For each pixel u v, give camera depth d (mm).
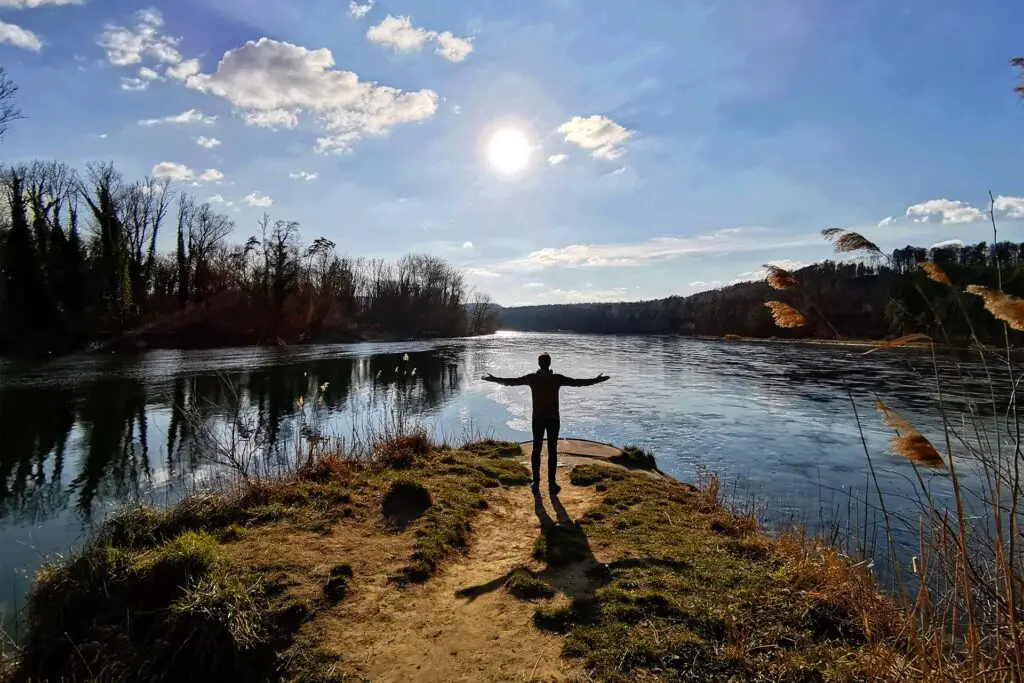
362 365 35344
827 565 4867
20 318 33656
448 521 6555
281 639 4324
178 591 4824
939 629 3594
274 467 11266
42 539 8422
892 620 4086
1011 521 3268
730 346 61844
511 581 5062
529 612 4566
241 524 6395
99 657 4344
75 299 37375
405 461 9398
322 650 4133
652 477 8977
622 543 5883
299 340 53750
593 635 4145
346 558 5582
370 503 7137
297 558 5523
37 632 4777
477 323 106438
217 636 4320
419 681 3787
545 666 3859
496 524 6805
